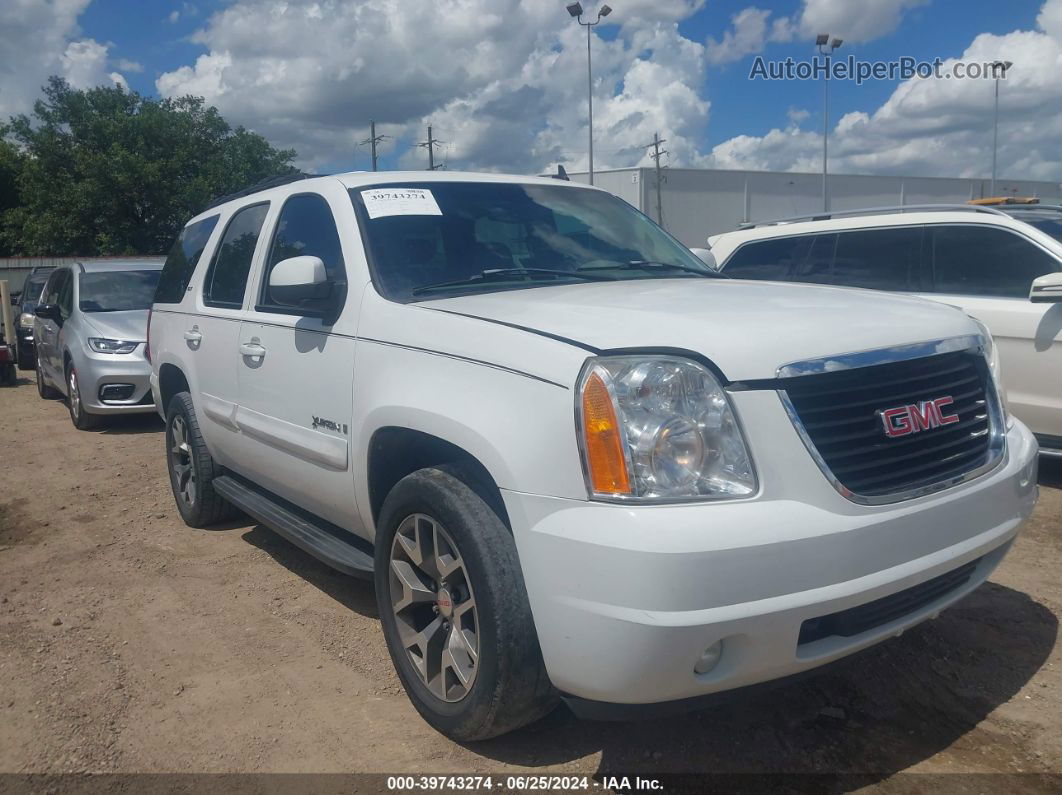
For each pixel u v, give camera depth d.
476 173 4.30
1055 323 5.67
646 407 2.42
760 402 2.43
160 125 42.72
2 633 4.02
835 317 2.79
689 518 2.31
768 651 2.38
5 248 48.19
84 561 5.02
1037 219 6.23
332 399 3.51
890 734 3.00
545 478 2.48
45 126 42.59
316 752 3.00
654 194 41.66
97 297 9.97
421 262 3.56
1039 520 5.14
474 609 2.74
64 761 2.98
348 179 3.99
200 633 3.99
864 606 2.56
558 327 2.71
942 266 6.37
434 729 3.11
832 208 46.75
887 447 2.61
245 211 4.80
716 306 2.88
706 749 2.94
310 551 3.79
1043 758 2.84
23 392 12.83
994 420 3.05
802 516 2.40
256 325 4.16
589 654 2.40
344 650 3.78
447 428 2.80
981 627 3.78
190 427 5.18
